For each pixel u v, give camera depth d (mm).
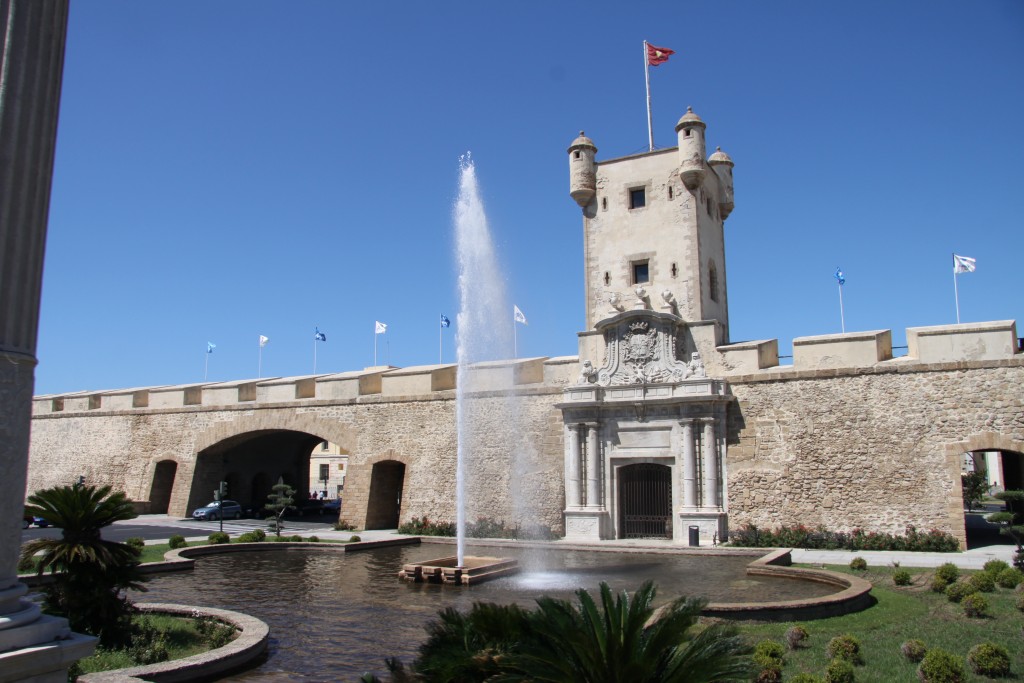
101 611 12516
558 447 34469
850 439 28844
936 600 16578
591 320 35719
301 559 25641
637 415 32188
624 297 35062
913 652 11602
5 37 6809
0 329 6621
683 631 7188
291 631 14289
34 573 19328
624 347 33188
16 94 6828
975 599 14688
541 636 7480
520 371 36375
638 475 32594
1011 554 25391
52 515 12820
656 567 23328
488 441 36094
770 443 30188
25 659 6336
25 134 6895
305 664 11906
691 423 30953
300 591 18875
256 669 11617
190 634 13266
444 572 20031
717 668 6906
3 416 6578
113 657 11414
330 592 18703
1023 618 14258
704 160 34344
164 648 11898
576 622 7297
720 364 31891
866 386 28906
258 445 50062
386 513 40125
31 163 6957
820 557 25000
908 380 28234
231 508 45250
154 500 46281
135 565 13469
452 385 39250
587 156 36719
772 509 29656
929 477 27344
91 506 13078
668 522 31578
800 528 28734
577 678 6852
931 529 27000
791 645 12609
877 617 14750
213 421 44938
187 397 46500
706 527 29953
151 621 13867
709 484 30359
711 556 26500
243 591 18906
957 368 27469
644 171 35562
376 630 14352
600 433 32812
